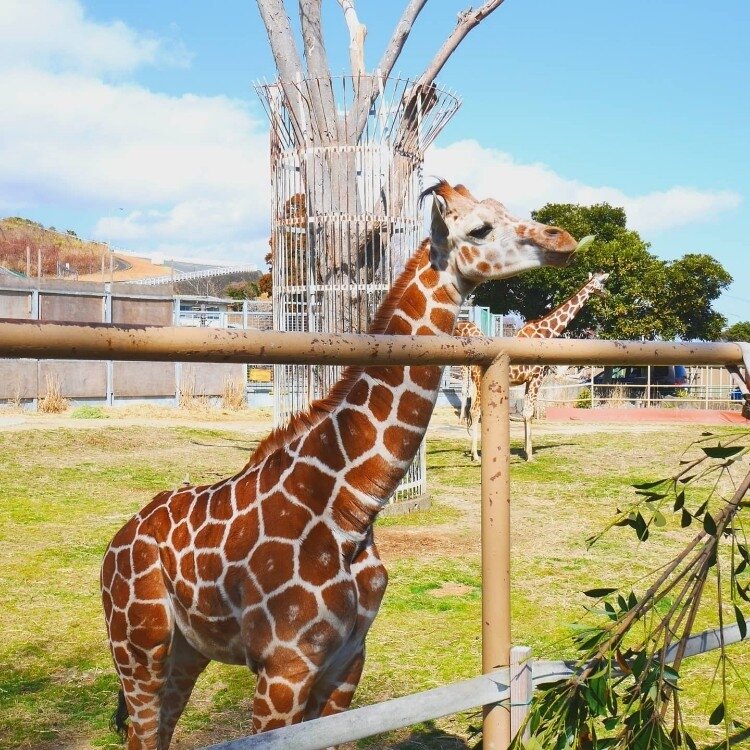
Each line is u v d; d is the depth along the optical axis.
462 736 3.89
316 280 8.95
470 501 9.96
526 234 3.09
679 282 26.91
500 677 1.97
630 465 12.75
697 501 9.84
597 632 2.10
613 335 27.08
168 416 17.34
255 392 20.89
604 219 29.17
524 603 5.95
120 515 8.80
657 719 1.99
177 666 3.11
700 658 4.82
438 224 3.07
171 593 2.82
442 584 6.45
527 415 13.22
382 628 5.41
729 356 2.32
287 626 2.52
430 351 1.83
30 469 11.03
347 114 9.38
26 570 6.71
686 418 19.95
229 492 2.79
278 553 2.57
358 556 2.68
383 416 2.68
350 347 1.73
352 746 3.76
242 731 3.96
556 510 9.52
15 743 3.79
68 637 5.24
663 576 2.11
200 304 21.27
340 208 8.72
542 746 1.93
